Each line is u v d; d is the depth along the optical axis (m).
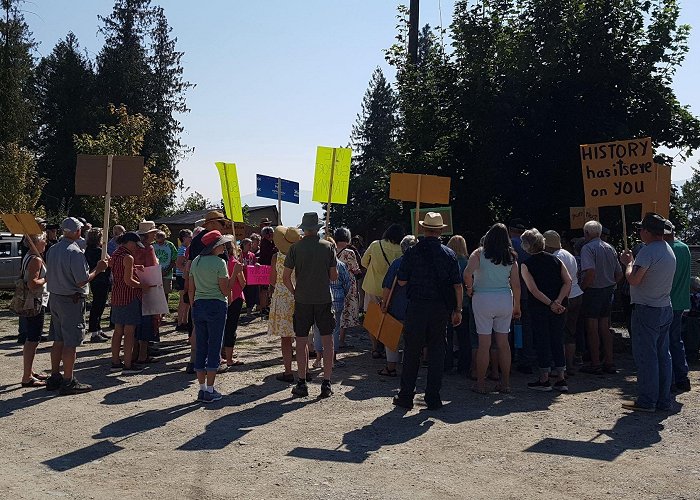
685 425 6.84
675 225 15.47
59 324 7.95
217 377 8.95
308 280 7.84
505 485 5.23
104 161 8.40
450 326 9.45
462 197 14.98
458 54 15.14
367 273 9.81
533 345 9.39
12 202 33.44
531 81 14.09
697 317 10.35
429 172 15.21
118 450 6.00
